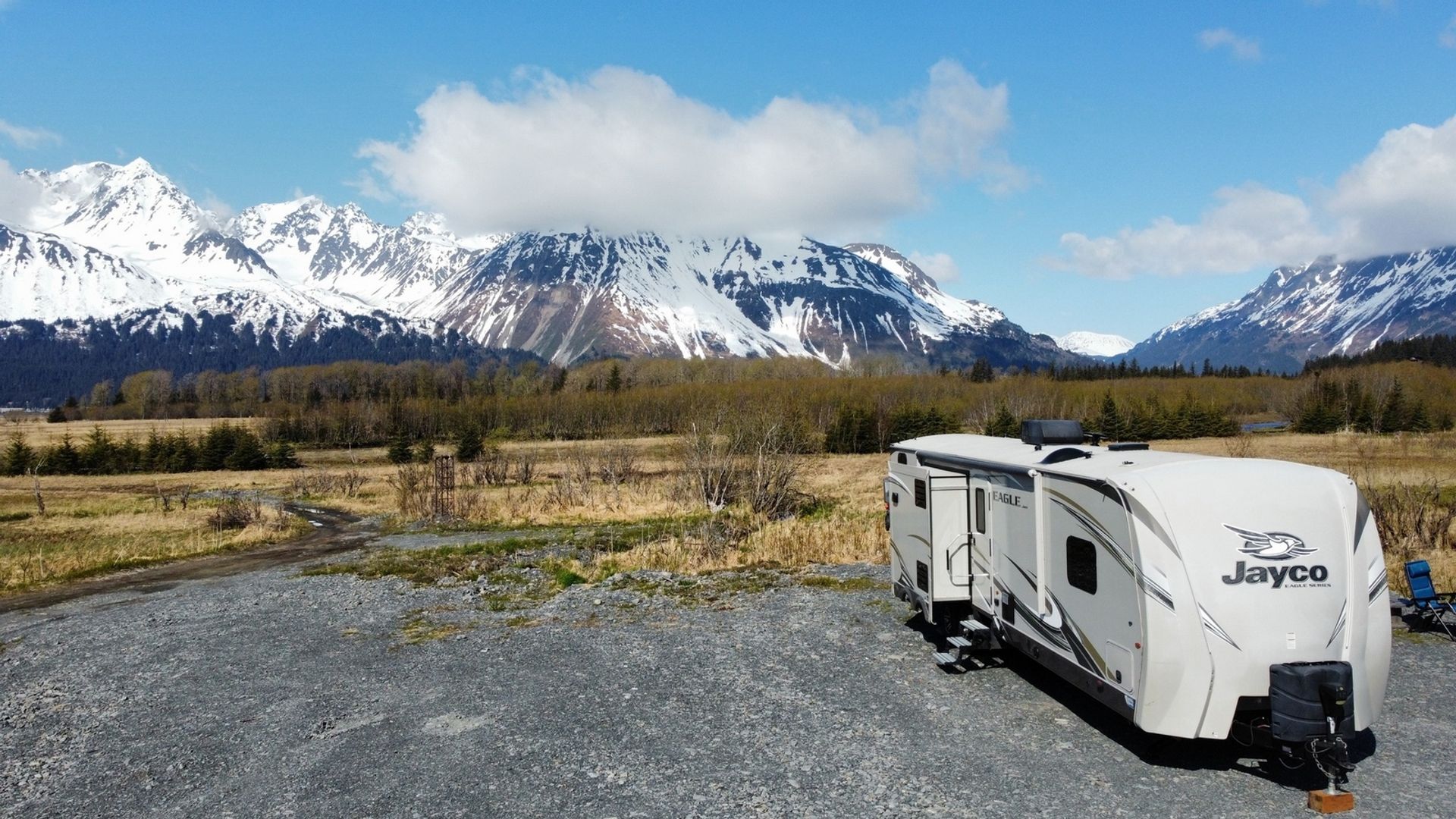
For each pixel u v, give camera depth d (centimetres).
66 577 2117
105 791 758
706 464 3064
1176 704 664
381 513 3672
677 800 688
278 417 9750
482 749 814
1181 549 666
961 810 652
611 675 1034
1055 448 921
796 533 2014
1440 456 4409
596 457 4572
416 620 1403
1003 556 916
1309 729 639
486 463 4672
